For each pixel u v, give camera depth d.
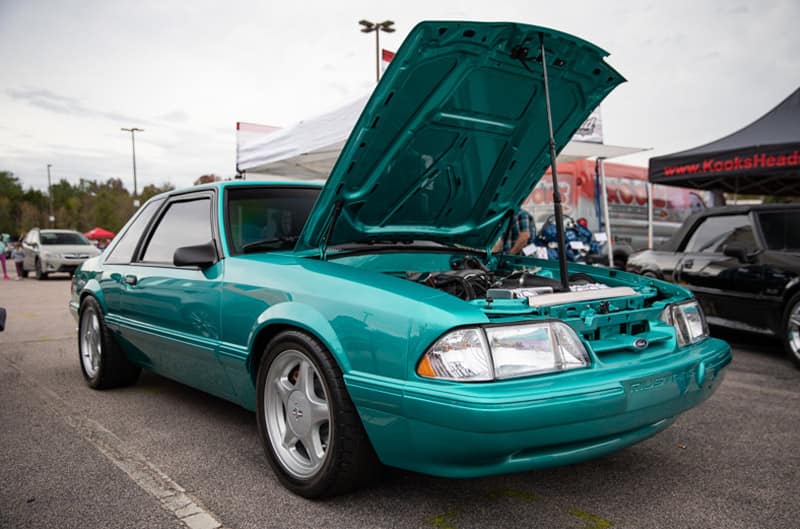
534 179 3.39
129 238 3.88
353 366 2.14
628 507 2.28
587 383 1.96
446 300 2.08
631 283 3.06
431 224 3.30
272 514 2.21
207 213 3.17
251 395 2.76
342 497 2.36
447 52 2.35
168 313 3.17
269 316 2.47
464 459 1.93
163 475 2.59
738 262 5.33
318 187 3.63
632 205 12.98
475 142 2.88
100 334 3.93
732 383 4.27
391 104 2.40
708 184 9.45
